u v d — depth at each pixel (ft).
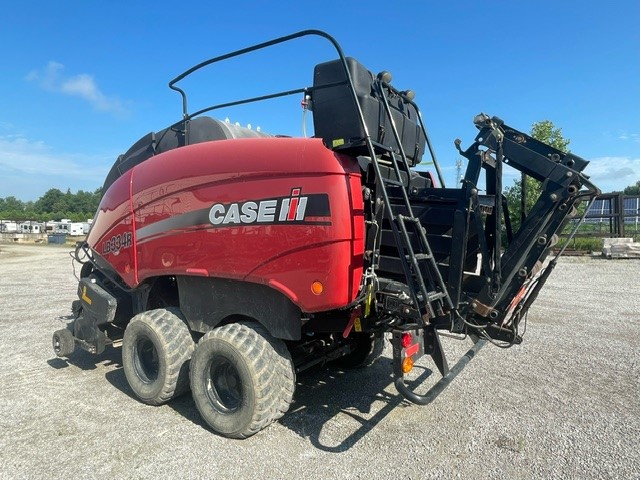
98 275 18.08
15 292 40.06
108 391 15.70
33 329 25.43
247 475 10.44
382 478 10.30
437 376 16.87
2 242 152.25
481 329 11.27
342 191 10.53
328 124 11.07
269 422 11.87
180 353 13.88
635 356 19.11
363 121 10.21
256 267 11.66
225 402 12.50
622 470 10.59
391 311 11.23
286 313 11.60
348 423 13.10
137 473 10.55
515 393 15.19
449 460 11.07
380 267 11.74
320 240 10.61
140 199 14.83
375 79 11.57
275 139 11.78
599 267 47.98
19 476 10.46
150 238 14.43
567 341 21.36
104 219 16.89
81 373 17.70
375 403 14.52
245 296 12.39
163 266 14.03
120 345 20.76
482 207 11.58
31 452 11.52
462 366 12.34
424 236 10.68
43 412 13.94
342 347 15.85
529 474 10.46
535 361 18.49
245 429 11.68
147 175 14.67
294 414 13.71
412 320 11.84
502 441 11.98
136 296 16.37
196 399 12.74
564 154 10.38
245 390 11.65
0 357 19.94
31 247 124.77
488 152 10.95
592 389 15.53
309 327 12.41
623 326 24.21
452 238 10.93
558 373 17.10
